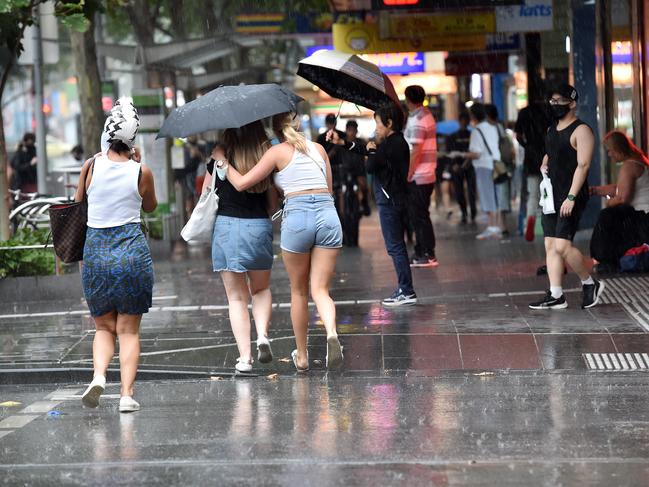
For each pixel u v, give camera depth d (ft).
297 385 61.62
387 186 83.56
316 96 285.84
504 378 61.72
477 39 146.20
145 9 210.59
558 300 79.77
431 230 110.42
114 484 42.98
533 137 128.47
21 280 99.30
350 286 98.43
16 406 60.08
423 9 129.39
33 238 104.63
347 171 137.59
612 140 94.43
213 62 244.22
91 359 69.36
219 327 79.00
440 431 49.96
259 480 42.86
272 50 301.02
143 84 166.30
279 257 128.67
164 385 63.77
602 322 74.23
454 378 62.34
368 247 137.39
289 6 187.11
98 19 208.95
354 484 42.04
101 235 55.93
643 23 114.73
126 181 55.88
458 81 238.07
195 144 178.91
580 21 133.39
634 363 63.98
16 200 153.89
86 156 148.97
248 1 227.40
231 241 63.16
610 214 94.63
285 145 61.57
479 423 51.34
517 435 49.01
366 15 149.89
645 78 114.62
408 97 106.52
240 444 48.49
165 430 51.83
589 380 60.54
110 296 55.88
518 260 112.88
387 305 84.74
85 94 148.15
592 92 133.39
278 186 63.05
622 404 54.70
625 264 94.32
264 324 64.75
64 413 57.11
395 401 56.59
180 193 164.96
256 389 61.00
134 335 57.16
